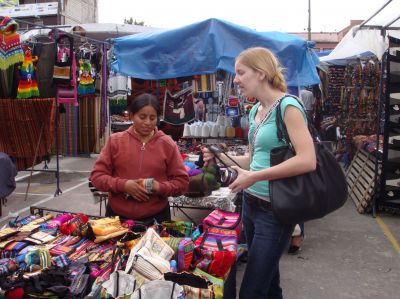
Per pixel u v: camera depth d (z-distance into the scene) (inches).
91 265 86.9
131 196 109.3
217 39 196.1
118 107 379.9
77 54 302.5
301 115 77.8
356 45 296.2
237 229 113.0
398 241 191.0
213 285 78.8
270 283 92.9
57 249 95.0
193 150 230.5
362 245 185.6
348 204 257.6
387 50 216.8
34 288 74.6
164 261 79.3
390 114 221.9
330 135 414.3
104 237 98.0
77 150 379.2
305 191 76.9
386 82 220.2
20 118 242.7
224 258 88.3
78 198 257.0
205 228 112.0
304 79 204.5
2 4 601.6
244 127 228.8
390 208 237.6
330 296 137.7
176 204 155.7
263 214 84.1
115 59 212.2
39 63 250.7
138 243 82.7
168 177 111.8
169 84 247.1
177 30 201.5
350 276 153.2
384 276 153.4
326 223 219.0
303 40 203.9
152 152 109.7
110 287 72.0
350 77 375.6
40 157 265.0
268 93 82.4
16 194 266.8
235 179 81.3
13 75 237.1
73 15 754.2
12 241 98.7
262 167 82.5
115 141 111.0
